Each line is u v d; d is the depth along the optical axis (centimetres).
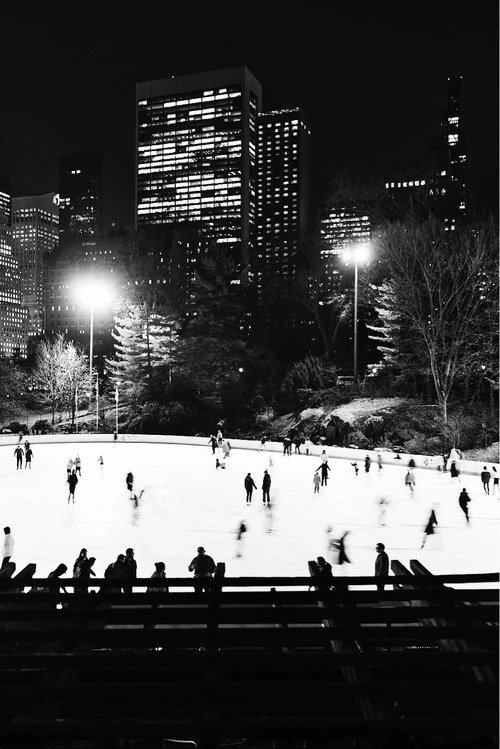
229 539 1933
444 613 453
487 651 386
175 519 2284
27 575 589
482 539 1902
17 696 370
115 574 1091
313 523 2191
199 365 7700
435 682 364
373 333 7000
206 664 385
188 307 8788
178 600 490
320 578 520
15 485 3334
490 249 5159
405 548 1783
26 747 335
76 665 380
